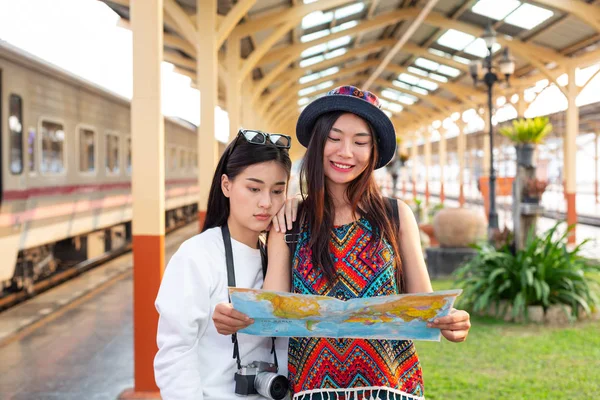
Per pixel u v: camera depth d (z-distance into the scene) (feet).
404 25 49.47
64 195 27.84
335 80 79.92
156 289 13.15
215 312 4.95
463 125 74.90
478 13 40.86
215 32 23.77
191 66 40.06
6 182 21.62
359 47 55.11
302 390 5.19
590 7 33.60
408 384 5.30
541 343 16.97
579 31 37.81
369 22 43.27
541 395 12.69
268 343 5.65
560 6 33.60
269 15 32.07
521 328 18.89
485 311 20.72
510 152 55.36
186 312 5.18
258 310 4.78
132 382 14.37
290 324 4.92
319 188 5.31
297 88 67.10
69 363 16.07
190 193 59.93
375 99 5.45
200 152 24.00
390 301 4.59
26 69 23.80
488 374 14.32
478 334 18.25
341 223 5.47
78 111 30.12
